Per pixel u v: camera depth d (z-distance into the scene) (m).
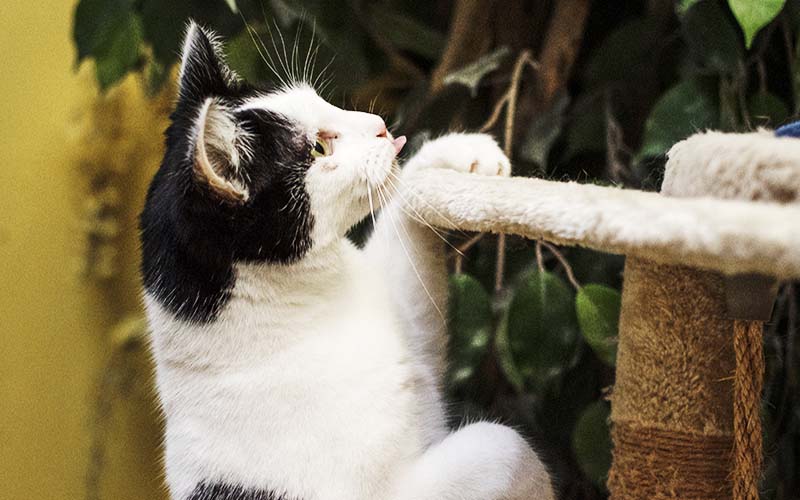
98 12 1.77
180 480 1.28
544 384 1.62
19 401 2.60
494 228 1.09
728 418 1.06
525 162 1.84
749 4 1.26
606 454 1.59
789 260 0.67
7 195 2.54
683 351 1.07
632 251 0.82
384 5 2.04
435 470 1.24
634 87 1.87
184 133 1.29
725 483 1.07
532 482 1.27
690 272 1.05
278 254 1.29
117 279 2.71
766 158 0.79
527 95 1.91
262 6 1.86
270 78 1.81
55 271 2.63
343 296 1.35
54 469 2.66
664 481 1.10
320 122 1.34
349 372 1.27
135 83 2.63
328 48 1.86
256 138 1.29
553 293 1.55
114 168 2.66
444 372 1.51
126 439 2.73
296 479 1.22
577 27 1.86
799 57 1.50
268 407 1.25
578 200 0.91
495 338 1.74
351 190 1.31
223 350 1.28
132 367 2.70
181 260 1.28
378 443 1.24
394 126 1.90
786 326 1.71
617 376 1.17
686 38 1.61
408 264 1.46
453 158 1.37
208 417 1.27
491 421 1.55
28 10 2.50
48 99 2.56
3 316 2.56
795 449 1.70
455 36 1.95
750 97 1.62
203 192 1.21
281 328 1.29
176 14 1.86
